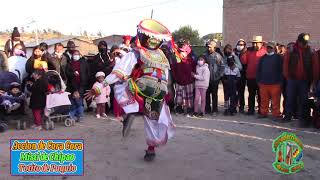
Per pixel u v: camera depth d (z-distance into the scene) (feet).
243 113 40.78
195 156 24.86
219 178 21.06
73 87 36.40
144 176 21.30
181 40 38.60
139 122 35.37
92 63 38.68
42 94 31.94
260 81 37.55
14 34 37.22
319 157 24.80
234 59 39.50
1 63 32.58
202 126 33.65
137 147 26.91
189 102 39.34
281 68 36.81
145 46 23.06
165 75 23.45
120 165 23.11
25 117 34.88
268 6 94.63
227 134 30.63
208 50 39.83
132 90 22.90
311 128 33.40
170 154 25.26
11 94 31.86
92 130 32.07
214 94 39.91
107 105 40.29
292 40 91.97
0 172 21.68
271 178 21.09
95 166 22.85
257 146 27.17
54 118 34.30
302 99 34.04
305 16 90.12
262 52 38.86
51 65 35.01
